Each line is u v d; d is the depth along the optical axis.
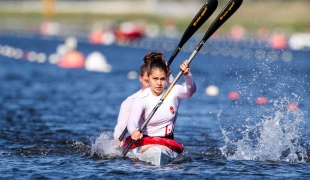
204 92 70.19
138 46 185.38
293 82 76.56
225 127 45.28
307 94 65.06
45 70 100.00
